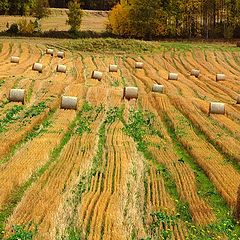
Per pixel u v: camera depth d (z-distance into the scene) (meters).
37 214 13.68
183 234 12.87
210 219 13.88
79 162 18.69
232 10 90.62
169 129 26.23
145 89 40.22
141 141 22.84
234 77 50.59
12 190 15.59
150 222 13.52
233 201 15.19
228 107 32.84
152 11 88.19
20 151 19.98
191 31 93.50
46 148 20.50
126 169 18.02
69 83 40.34
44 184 16.20
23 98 30.06
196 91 40.59
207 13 91.75
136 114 28.95
